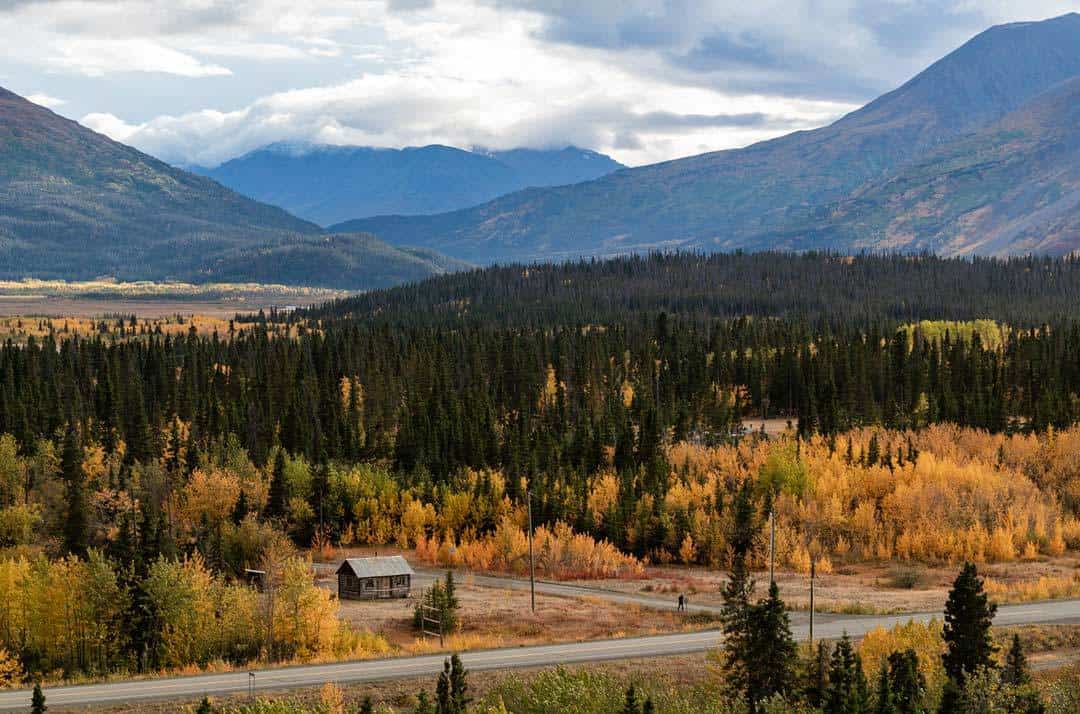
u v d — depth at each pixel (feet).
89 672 302.86
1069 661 267.80
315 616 311.06
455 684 227.20
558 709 233.76
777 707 221.46
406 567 408.87
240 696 248.11
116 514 471.21
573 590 418.10
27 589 323.57
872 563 471.62
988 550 474.90
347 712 238.07
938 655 255.50
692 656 280.92
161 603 318.24
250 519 466.70
